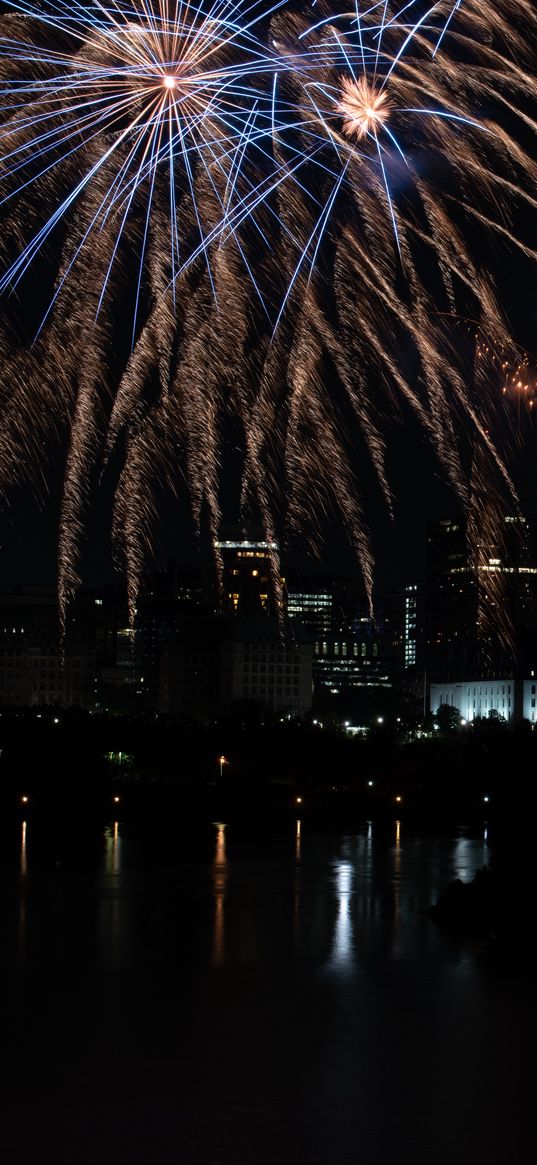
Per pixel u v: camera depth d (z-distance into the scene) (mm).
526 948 90000
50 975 80562
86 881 134250
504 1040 63531
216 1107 53000
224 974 80688
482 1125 50781
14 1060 60219
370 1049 61969
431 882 135500
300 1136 49531
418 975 80000
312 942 93062
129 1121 51375
